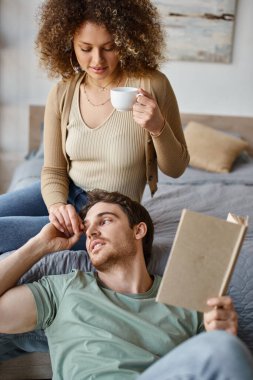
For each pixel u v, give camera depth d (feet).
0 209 7.30
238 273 6.37
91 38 6.20
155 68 6.81
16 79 14.08
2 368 6.88
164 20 13.80
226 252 4.66
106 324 5.38
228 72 14.28
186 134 13.33
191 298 4.71
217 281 4.69
